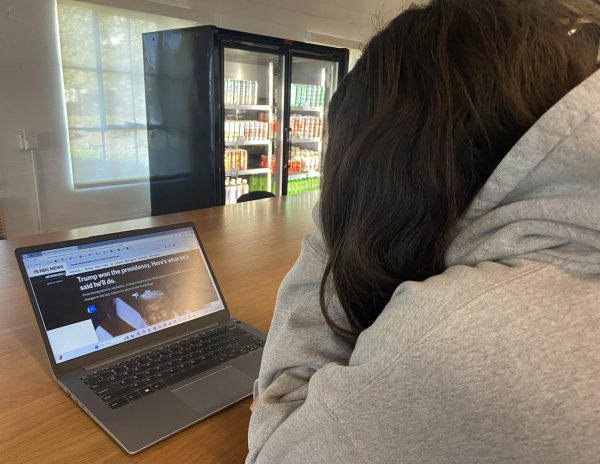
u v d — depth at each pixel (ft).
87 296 2.72
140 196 12.89
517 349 1.03
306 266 1.96
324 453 1.34
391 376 1.14
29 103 10.30
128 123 12.24
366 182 1.33
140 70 12.13
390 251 1.37
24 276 2.54
